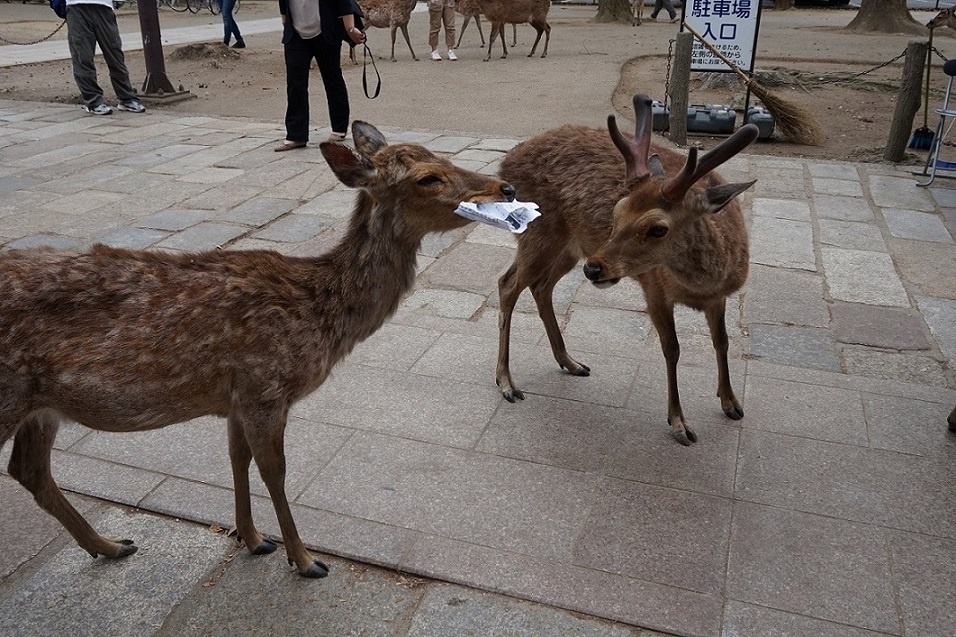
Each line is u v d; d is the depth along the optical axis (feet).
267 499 11.18
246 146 30.71
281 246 20.66
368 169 9.20
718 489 11.34
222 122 35.19
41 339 8.02
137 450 12.25
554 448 12.31
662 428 12.88
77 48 35.37
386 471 11.71
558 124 34.01
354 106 38.22
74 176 26.76
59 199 24.32
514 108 37.27
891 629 8.93
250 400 8.91
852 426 12.83
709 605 9.25
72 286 8.27
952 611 9.18
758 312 17.12
